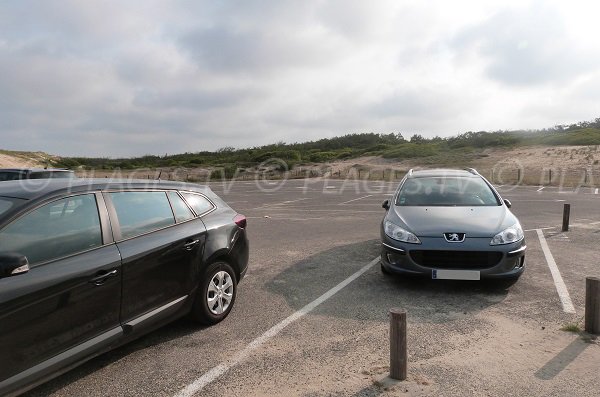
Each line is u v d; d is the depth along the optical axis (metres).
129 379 3.37
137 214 3.84
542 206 14.25
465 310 4.79
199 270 4.22
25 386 2.77
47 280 2.92
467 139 70.00
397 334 3.25
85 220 3.39
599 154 37.28
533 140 58.81
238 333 4.22
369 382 3.26
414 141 95.56
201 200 4.68
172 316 3.96
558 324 4.36
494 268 5.20
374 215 12.91
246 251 5.05
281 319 4.59
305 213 13.72
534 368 3.46
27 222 3.03
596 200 15.93
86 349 3.14
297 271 6.50
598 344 3.86
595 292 4.06
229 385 3.26
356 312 4.77
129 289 3.50
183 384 3.29
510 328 4.28
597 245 8.02
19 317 2.74
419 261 5.38
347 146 101.94
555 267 6.51
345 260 7.16
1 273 2.63
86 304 3.16
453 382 3.25
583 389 3.13
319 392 3.13
